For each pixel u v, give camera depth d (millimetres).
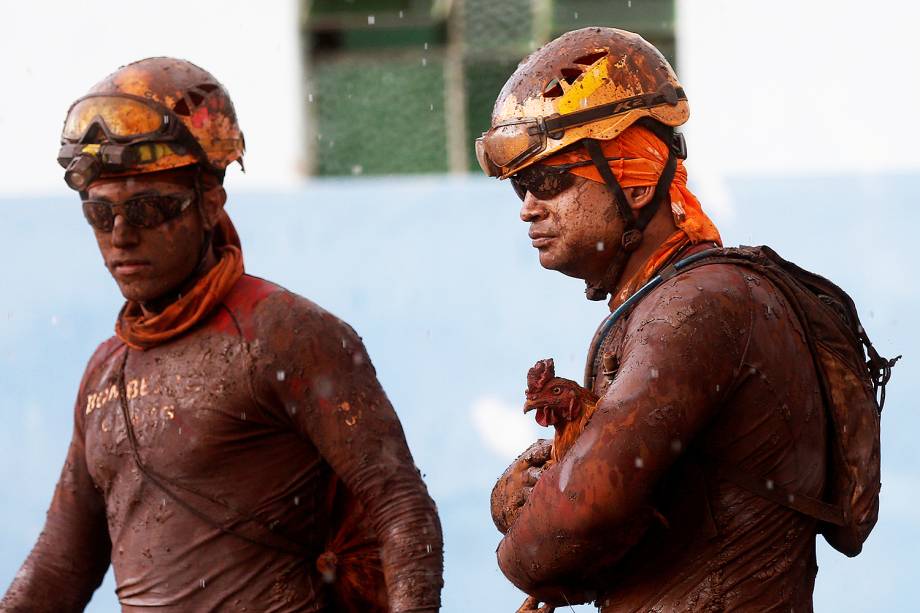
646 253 9523
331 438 10273
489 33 25609
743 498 9039
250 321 10336
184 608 10234
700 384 8797
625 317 9422
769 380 8961
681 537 9094
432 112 25594
